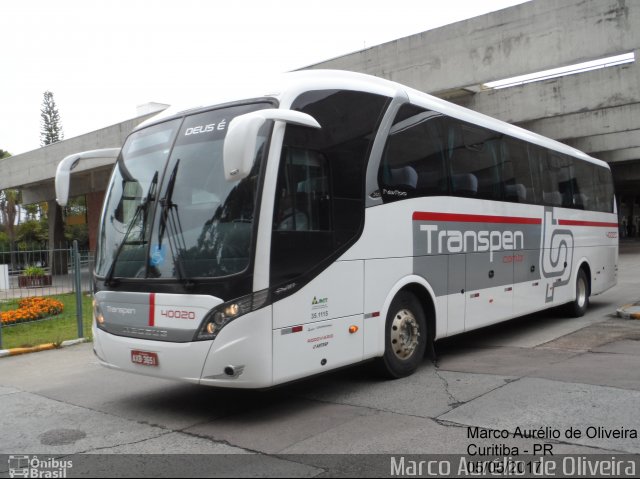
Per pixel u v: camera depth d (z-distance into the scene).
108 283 6.04
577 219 11.89
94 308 6.34
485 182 8.73
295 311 5.55
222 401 6.48
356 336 6.24
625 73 16.19
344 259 6.12
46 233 54.47
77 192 32.12
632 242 45.59
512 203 9.39
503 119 18.78
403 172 7.07
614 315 11.98
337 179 6.16
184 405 6.40
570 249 11.47
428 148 7.57
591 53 14.23
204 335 5.25
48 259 12.36
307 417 5.70
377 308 6.54
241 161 4.89
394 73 17.64
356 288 6.26
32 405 6.73
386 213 6.72
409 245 7.06
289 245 5.55
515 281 9.38
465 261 8.11
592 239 12.66
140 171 6.24
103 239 6.38
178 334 5.41
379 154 6.71
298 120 5.60
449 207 7.83
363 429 5.23
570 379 6.53
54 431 5.69
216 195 5.57
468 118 8.57
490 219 8.75
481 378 6.83
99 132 24.84
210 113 6.04
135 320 5.78
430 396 6.18
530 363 7.57
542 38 14.95
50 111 69.88
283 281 5.46
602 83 16.69
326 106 6.18
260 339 5.24
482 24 15.94
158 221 5.80
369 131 6.64
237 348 5.18
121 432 5.56
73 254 11.27
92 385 7.60
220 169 5.64
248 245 5.30
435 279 7.49
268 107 5.73
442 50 16.67
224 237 5.39
